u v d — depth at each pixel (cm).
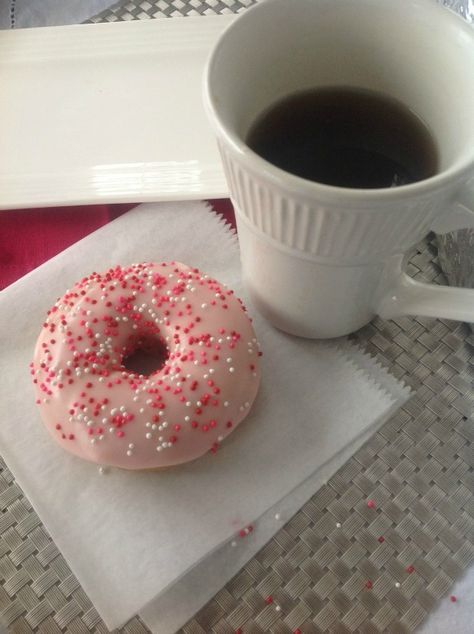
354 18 18
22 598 20
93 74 31
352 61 20
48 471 22
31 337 24
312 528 21
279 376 23
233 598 20
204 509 21
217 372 21
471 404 23
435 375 24
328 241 17
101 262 26
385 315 23
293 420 23
